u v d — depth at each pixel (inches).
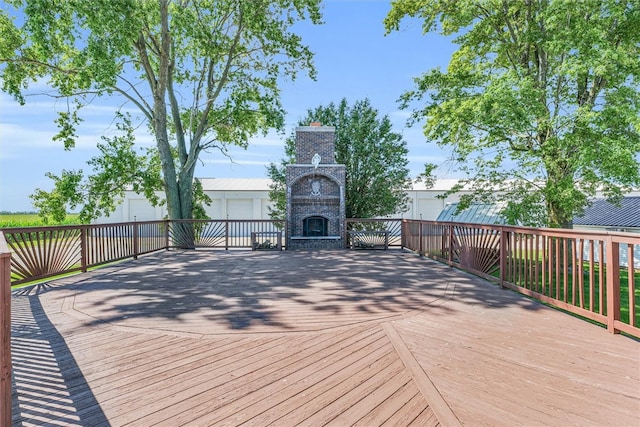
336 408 93.7
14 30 491.5
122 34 439.2
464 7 410.0
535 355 127.6
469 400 96.8
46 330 159.2
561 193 352.8
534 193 402.3
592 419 88.5
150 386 107.0
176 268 332.2
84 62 446.9
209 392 103.0
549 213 403.5
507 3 421.7
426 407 93.8
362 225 546.0
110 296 222.1
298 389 104.2
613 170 331.3
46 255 271.4
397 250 481.4
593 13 352.8
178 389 105.0
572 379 109.3
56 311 189.0
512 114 339.9
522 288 213.9
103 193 562.9
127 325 165.5
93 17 424.2
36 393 103.2
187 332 155.4
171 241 506.6
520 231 217.8
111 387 106.6
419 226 428.8
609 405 94.7
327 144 542.9
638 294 294.7
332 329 157.5
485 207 699.4
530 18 414.6
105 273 307.0
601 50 314.3
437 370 115.3
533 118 351.6
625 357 125.6
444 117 402.9
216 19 592.4
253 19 547.5
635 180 331.9
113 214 972.6
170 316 178.9
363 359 125.0
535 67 431.2
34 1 417.1
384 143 661.9
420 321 168.1
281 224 579.5
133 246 403.5
